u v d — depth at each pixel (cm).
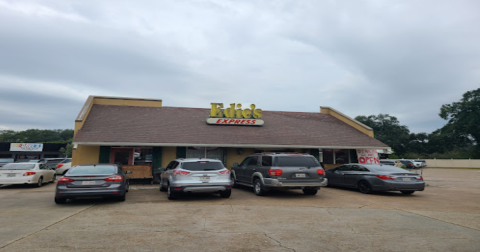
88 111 1802
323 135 1923
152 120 1838
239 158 1794
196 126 1833
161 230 573
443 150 6109
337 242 505
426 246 485
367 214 754
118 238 513
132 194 1137
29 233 542
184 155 1688
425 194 1208
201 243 490
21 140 8600
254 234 551
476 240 521
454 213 778
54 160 2689
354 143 1842
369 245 489
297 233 561
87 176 862
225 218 691
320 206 874
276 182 1014
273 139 1748
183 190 937
